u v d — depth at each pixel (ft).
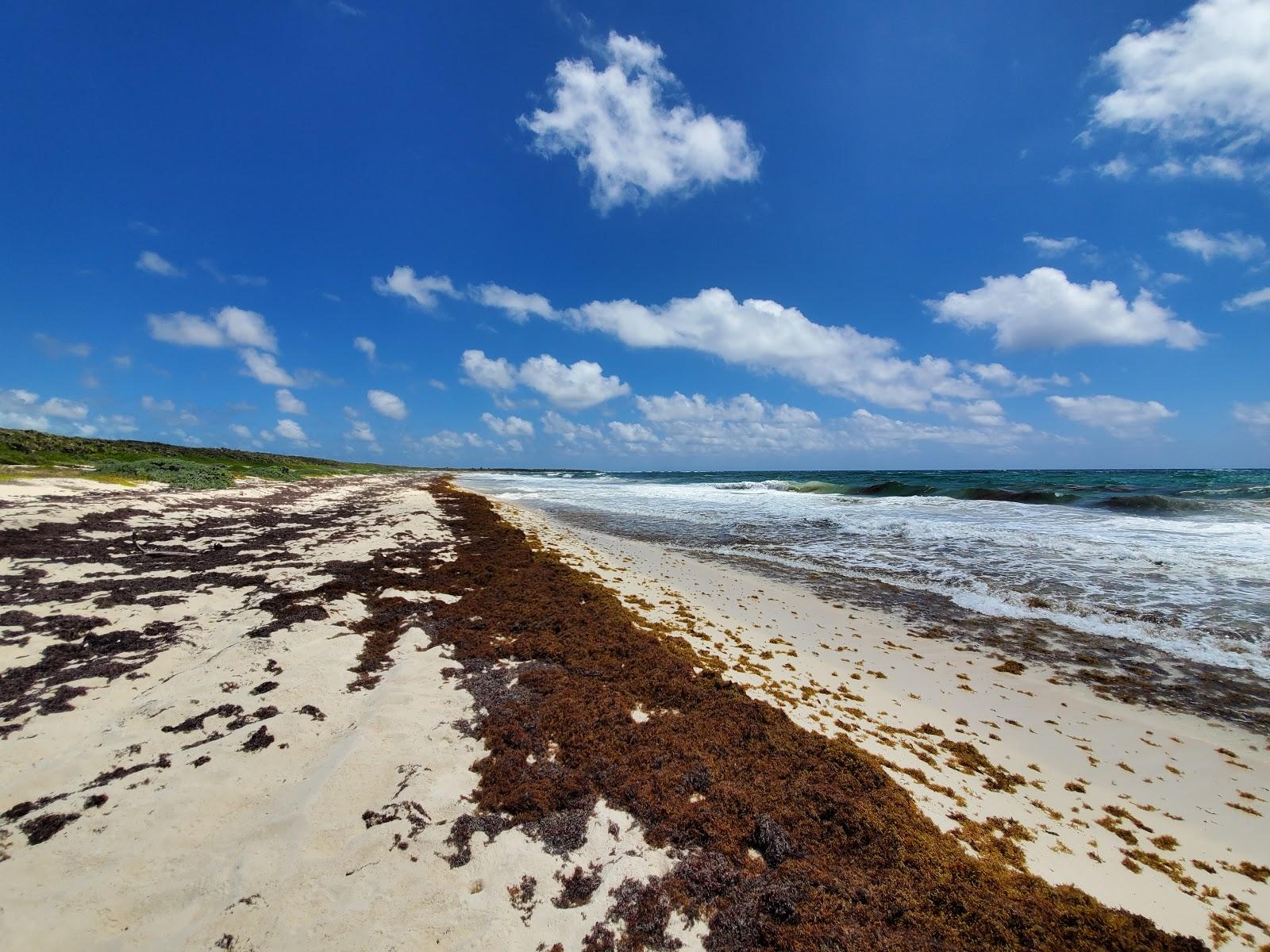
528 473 486.38
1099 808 16.74
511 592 36.09
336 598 32.30
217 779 15.17
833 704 22.79
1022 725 21.79
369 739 17.07
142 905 11.02
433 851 12.92
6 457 105.09
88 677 20.97
